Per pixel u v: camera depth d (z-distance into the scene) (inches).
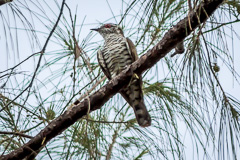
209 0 207.6
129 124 276.7
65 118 247.4
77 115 250.5
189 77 209.0
